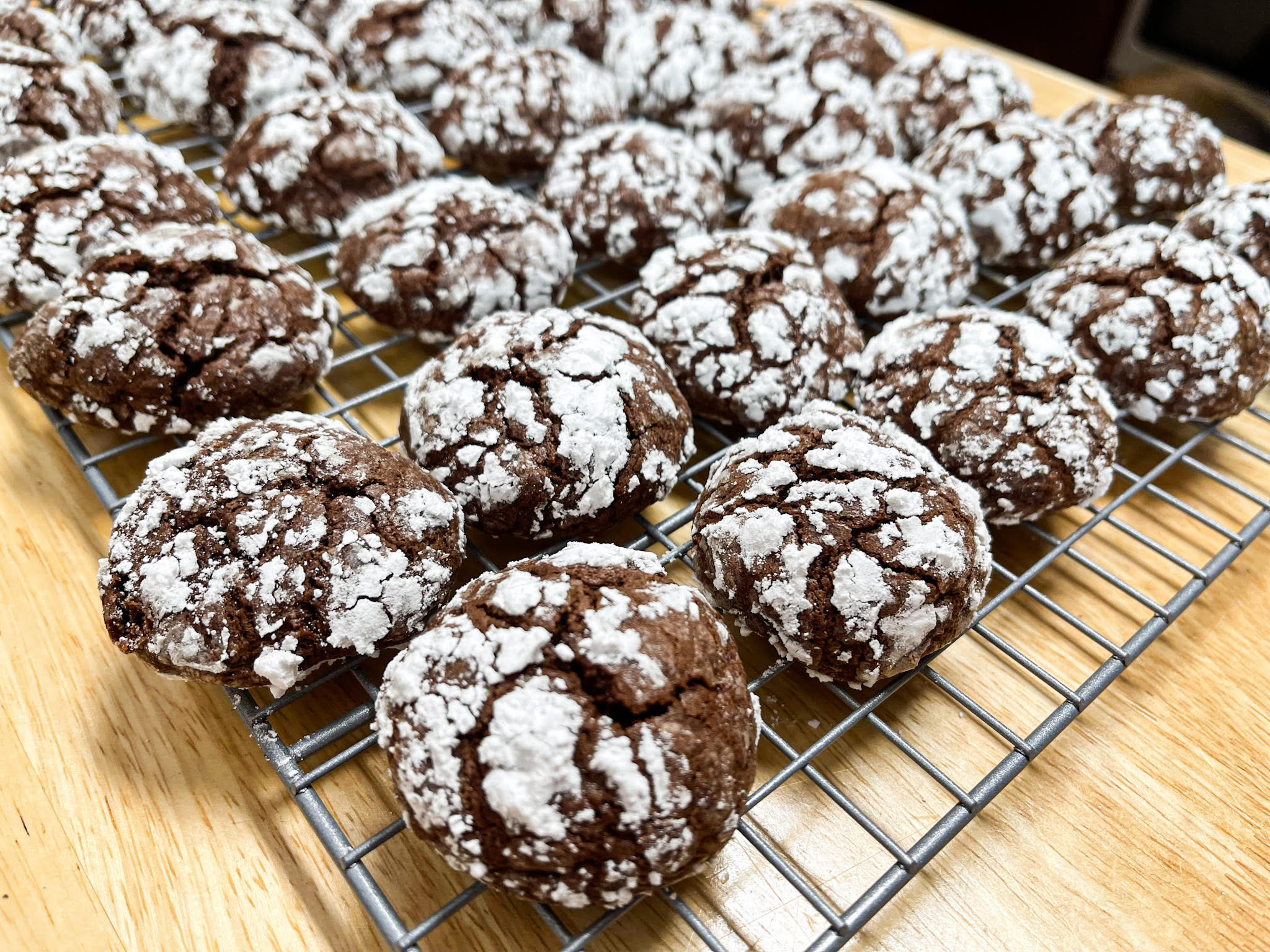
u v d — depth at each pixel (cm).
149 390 14
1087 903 11
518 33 26
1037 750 12
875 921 11
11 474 15
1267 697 14
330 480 12
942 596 12
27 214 17
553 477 13
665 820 10
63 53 22
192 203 18
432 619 12
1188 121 22
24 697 12
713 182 20
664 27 24
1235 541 15
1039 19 38
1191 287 17
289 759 11
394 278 17
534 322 15
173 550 11
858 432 13
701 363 16
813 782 12
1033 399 15
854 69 25
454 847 10
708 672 10
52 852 11
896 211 18
